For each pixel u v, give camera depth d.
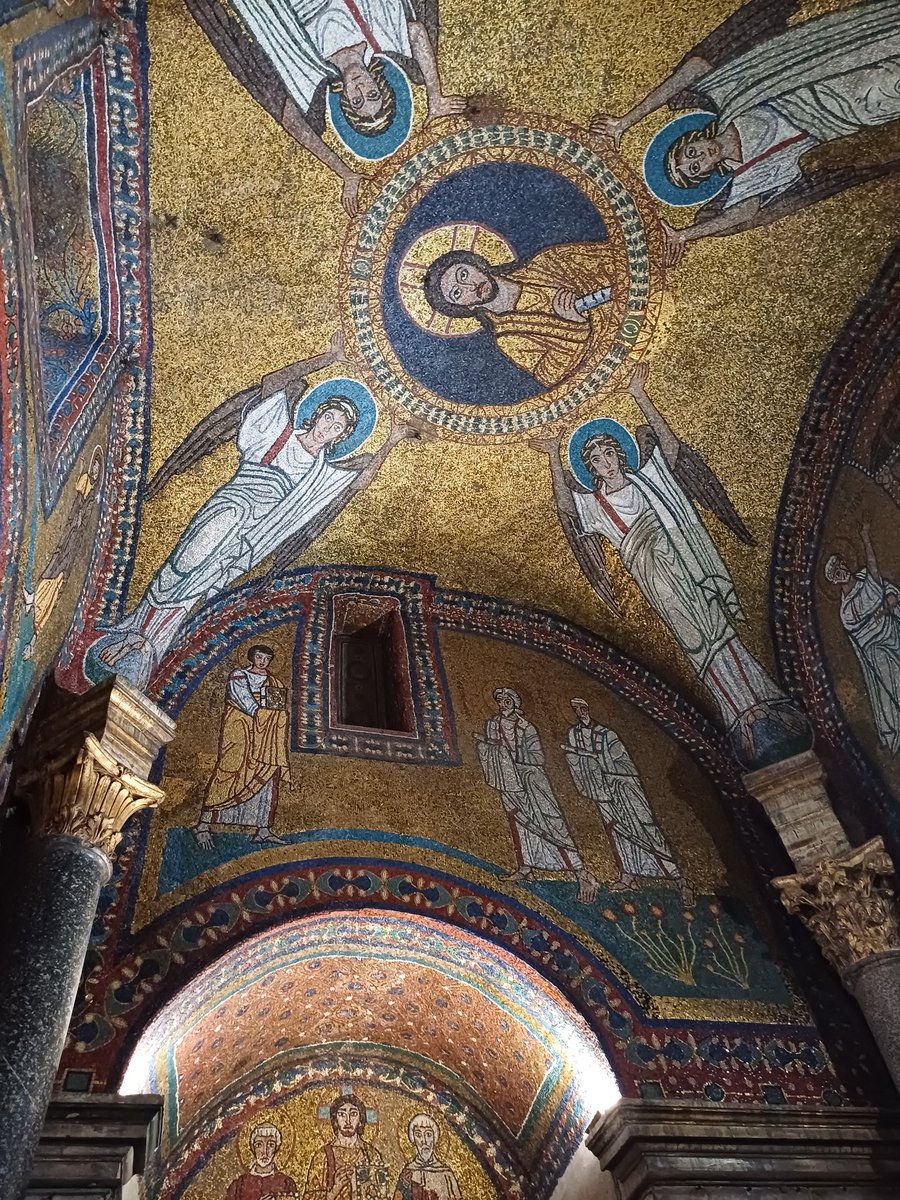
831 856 7.53
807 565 8.52
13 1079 4.43
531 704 8.62
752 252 7.55
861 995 7.00
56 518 5.58
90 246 6.08
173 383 6.90
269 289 6.89
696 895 7.62
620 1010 6.75
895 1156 6.33
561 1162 6.95
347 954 6.88
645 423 8.24
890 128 6.96
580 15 6.31
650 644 8.93
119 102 5.79
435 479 8.30
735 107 6.79
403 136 6.54
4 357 4.48
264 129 6.24
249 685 7.79
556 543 8.73
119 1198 4.99
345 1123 7.30
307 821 7.02
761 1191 6.01
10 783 5.73
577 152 6.88
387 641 8.88
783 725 8.32
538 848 7.50
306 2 5.84
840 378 8.16
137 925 6.10
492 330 7.56
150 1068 6.02
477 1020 7.29
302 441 7.59
